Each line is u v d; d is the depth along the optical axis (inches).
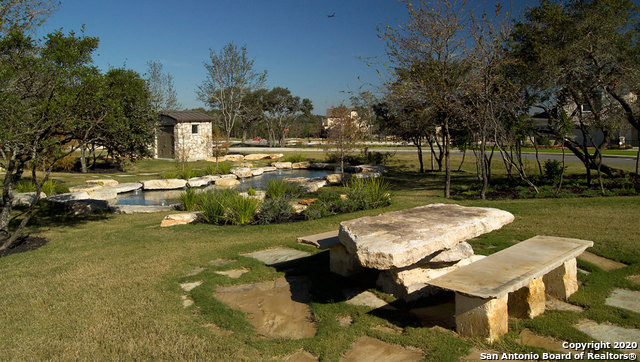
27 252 299.0
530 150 1218.6
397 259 150.3
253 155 1241.4
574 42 462.6
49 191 578.6
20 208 469.1
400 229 182.2
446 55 438.9
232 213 383.6
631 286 183.3
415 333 149.5
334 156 1116.5
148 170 986.1
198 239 319.9
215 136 1208.2
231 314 174.7
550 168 598.9
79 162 992.9
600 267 212.7
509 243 255.3
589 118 499.8
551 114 538.9
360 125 838.5
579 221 306.0
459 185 624.7
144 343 150.9
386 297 187.6
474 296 131.3
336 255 221.8
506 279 144.3
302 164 1077.1
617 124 485.4
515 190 514.0
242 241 308.0
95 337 156.6
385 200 440.8
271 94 2094.0
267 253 273.4
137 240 323.9
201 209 431.2
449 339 143.6
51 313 180.9
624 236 257.0
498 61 439.8
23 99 289.0
